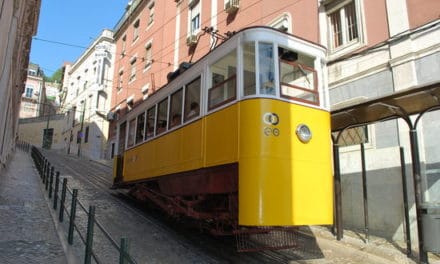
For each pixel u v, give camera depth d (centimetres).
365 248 796
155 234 851
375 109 781
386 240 866
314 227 979
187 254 715
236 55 682
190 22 2069
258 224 578
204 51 1848
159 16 2520
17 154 3028
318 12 1185
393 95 693
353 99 1026
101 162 2831
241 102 642
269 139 616
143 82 2642
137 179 1071
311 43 733
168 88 933
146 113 1070
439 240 661
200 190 731
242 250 678
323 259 732
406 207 788
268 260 705
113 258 645
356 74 1024
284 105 650
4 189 1141
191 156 766
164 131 916
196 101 786
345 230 966
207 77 757
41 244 649
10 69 1143
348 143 1027
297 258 729
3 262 538
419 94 679
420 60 882
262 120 622
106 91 3538
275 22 1368
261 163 601
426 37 879
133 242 770
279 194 601
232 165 647
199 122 755
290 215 604
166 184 888
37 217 848
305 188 634
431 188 823
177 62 2145
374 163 945
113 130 3089
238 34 686
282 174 612
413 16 919
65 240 691
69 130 4338
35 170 1903
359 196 970
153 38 2570
